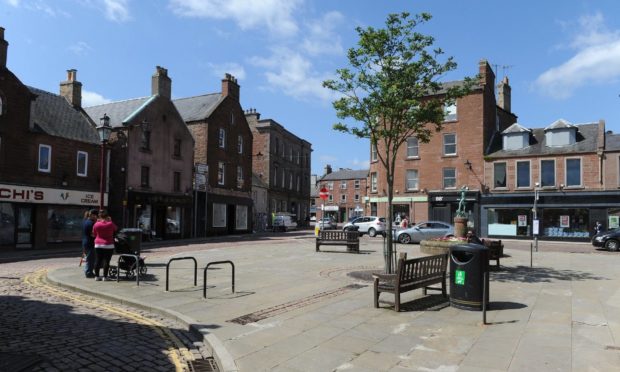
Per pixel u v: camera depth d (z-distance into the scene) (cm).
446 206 3644
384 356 589
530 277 1262
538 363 555
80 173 2686
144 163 3086
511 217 3462
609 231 2491
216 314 813
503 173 3519
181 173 3438
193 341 684
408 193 3794
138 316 826
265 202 5156
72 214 2620
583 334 679
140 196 3011
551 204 3303
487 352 600
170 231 3325
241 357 586
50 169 2498
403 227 2995
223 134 3953
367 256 1850
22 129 2353
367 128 1269
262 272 1348
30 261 1728
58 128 2609
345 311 834
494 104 3906
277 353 602
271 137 5306
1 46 2291
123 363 572
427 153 3753
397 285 829
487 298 844
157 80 3306
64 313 837
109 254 1188
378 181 3953
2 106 2266
